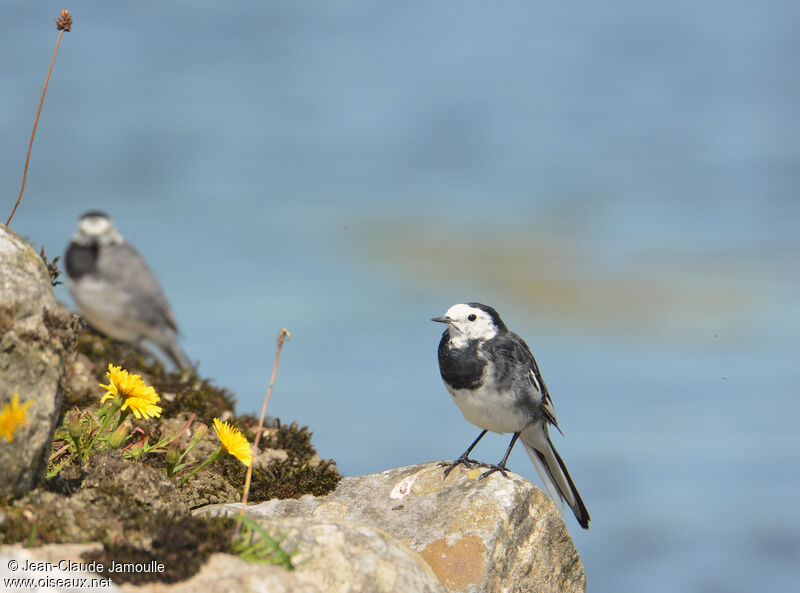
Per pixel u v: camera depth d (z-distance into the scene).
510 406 11.52
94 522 7.42
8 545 6.80
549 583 10.30
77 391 11.91
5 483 7.11
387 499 10.41
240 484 10.71
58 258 9.99
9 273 7.60
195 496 10.21
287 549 7.59
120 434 8.63
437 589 8.01
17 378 7.29
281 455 11.59
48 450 7.64
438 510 9.96
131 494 8.02
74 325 8.08
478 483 10.22
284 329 8.57
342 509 10.31
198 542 7.21
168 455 9.02
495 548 9.44
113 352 14.55
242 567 6.92
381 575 7.69
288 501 10.41
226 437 8.84
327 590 7.36
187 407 12.07
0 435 6.93
